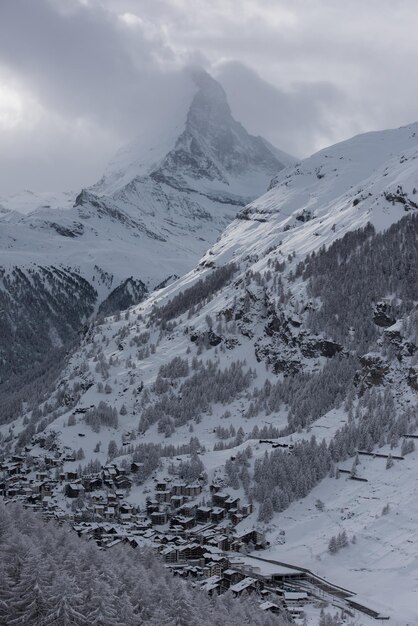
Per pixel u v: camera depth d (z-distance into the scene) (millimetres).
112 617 195500
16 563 198875
